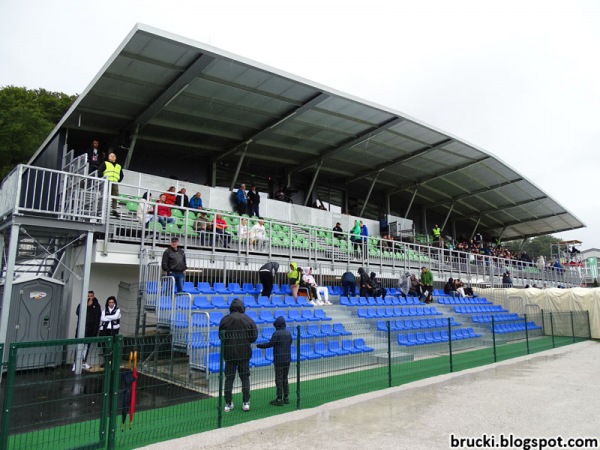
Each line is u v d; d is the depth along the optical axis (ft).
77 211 35.96
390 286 67.87
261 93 52.85
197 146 67.15
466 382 31.86
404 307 57.88
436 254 83.35
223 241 47.75
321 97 53.88
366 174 86.07
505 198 104.17
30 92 134.92
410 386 30.25
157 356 22.95
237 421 21.62
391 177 91.04
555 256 157.89
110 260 38.86
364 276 57.98
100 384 19.19
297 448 17.90
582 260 138.62
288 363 25.23
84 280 33.68
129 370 19.74
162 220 46.26
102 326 34.09
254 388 29.01
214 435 19.45
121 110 54.34
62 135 57.82
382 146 73.10
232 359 23.13
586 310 67.10
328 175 88.63
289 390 27.89
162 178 59.67
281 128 64.13
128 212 44.34
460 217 120.57
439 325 54.65
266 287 45.11
